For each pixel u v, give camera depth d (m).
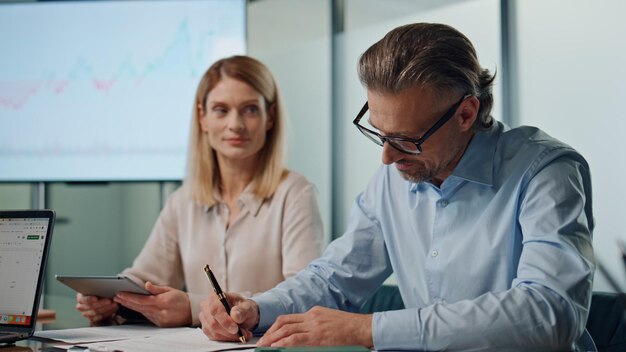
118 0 3.21
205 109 1.84
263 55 3.92
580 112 3.01
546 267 1.04
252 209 1.81
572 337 1.00
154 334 1.28
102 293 1.48
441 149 1.14
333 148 3.71
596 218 2.96
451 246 1.26
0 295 1.23
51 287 4.07
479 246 1.23
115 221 4.06
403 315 1.05
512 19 3.19
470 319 1.01
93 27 3.21
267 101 1.85
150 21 3.21
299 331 1.05
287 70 3.87
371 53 1.13
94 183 3.21
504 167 1.22
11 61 3.22
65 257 4.09
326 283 1.36
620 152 2.90
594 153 2.98
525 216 1.15
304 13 3.81
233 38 3.21
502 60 3.20
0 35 3.22
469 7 3.31
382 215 1.38
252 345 1.13
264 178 1.83
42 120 3.22
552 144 1.21
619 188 2.90
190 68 3.21
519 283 1.06
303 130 3.82
